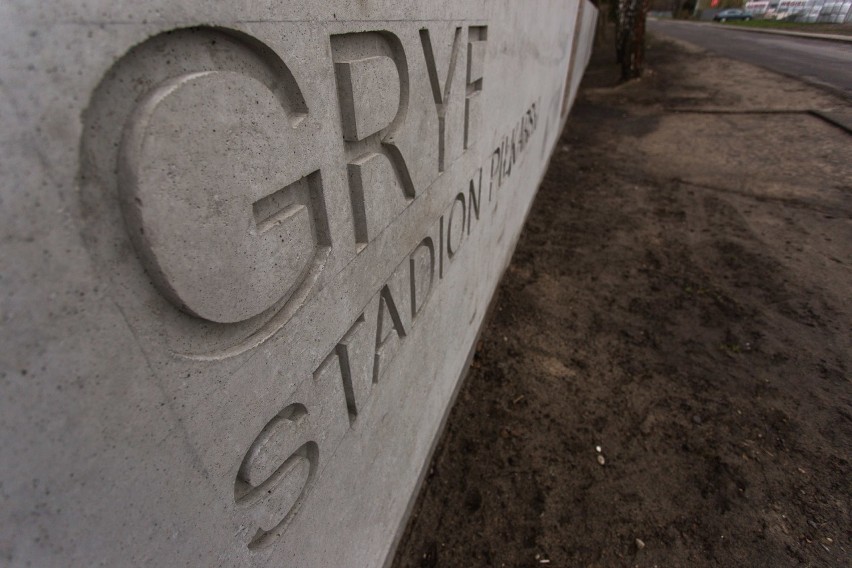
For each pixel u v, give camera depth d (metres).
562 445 2.66
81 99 0.48
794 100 9.03
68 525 0.53
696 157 7.40
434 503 2.35
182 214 0.61
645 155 7.74
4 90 0.42
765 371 3.18
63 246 0.49
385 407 1.59
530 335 3.57
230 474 0.82
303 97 0.85
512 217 3.93
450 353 2.44
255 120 0.72
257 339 0.83
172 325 0.65
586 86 13.33
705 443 2.66
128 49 0.52
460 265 2.30
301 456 1.08
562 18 4.55
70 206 0.49
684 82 11.88
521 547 2.16
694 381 3.11
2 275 0.43
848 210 5.36
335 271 1.07
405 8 1.20
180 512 0.71
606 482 2.45
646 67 14.14
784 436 2.69
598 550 2.14
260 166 0.75
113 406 0.57
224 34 0.67
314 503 1.18
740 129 8.21
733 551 2.13
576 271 4.48
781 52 14.11
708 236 5.07
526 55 2.96
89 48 0.48
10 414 0.46
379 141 1.23
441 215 1.81
